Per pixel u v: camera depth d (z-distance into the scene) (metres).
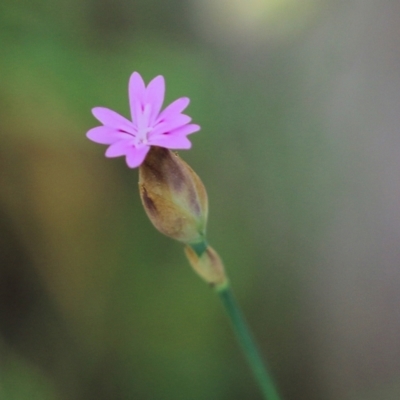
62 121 0.24
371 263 0.25
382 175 0.25
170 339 0.25
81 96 0.24
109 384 0.25
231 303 0.21
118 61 0.25
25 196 0.25
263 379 0.21
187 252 0.21
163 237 0.25
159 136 0.20
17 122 0.25
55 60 0.24
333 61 0.25
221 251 0.25
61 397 0.25
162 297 0.25
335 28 0.25
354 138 0.25
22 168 0.25
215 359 0.25
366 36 0.25
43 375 0.25
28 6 0.25
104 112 0.20
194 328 0.25
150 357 0.25
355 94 0.25
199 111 0.25
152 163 0.20
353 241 0.25
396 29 0.25
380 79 0.25
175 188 0.20
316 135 0.25
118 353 0.25
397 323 0.25
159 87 0.20
